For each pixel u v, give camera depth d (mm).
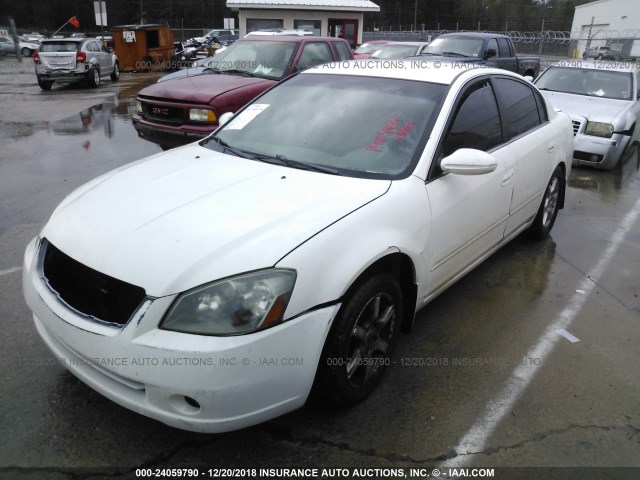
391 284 2812
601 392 3033
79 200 2924
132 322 2207
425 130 3262
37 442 2535
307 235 2432
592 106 8211
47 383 2924
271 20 23031
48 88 17531
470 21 71688
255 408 2275
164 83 7258
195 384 2148
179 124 6648
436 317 3770
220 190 2824
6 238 4902
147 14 74250
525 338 3549
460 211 3324
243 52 8461
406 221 2863
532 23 66188
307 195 2768
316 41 8641
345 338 2537
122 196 2826
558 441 2660
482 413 2834
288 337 2271
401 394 2953
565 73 9391
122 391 2332
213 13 75188
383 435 2660
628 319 3830
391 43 15578
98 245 2439
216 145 3650
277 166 3164
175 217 2545
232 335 2174
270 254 2314
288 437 2621
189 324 2188
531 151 4305
